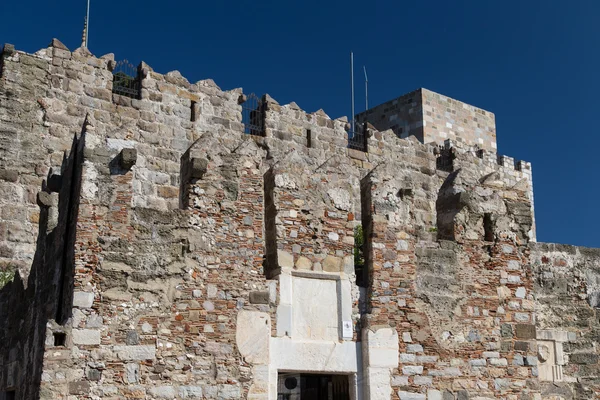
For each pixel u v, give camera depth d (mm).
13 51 23531
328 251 15445
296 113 28703
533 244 19422
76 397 12734
